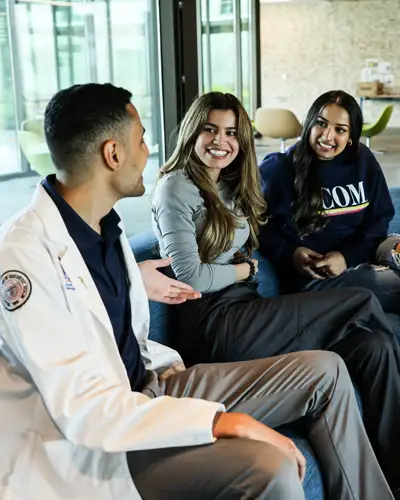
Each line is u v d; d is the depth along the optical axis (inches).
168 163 89.2
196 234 87.7
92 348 54.9
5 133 229.9
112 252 60.9
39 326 51.0
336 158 104.9
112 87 57.1
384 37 597.9
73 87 56.4
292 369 68.1
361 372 80.7
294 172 105.3
